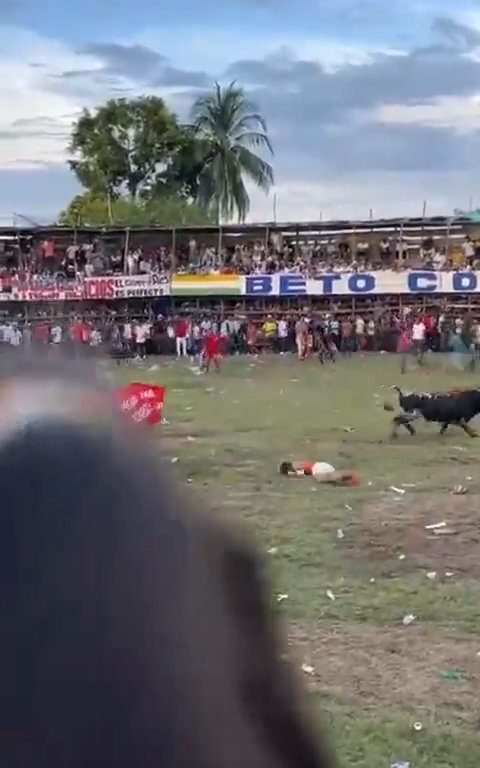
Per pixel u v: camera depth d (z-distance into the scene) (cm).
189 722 85
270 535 1380
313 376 3950
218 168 7144
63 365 108
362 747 752
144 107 7306
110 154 7319
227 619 94
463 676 902
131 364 4534
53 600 87
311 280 5281
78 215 6838
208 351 4188
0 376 104
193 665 88
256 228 5719
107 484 95
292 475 1833
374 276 5244
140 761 82
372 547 1327
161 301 5469
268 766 88
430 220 5600
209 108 7188
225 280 5331
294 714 97
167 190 7350
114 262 5647
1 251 5684
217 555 99
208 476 1827
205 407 2939
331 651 952
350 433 2367
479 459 1994
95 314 5294
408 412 2267
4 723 82
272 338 5194
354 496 1655
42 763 80
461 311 5206
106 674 85
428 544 1348
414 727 789
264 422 2584
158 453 103
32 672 84
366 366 4388
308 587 1150
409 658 942
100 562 90
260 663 97
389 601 1105
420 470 1886
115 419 104
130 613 88
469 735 782
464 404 2261
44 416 100
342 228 5722
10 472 93
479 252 5528
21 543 89
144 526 94
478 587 1157
